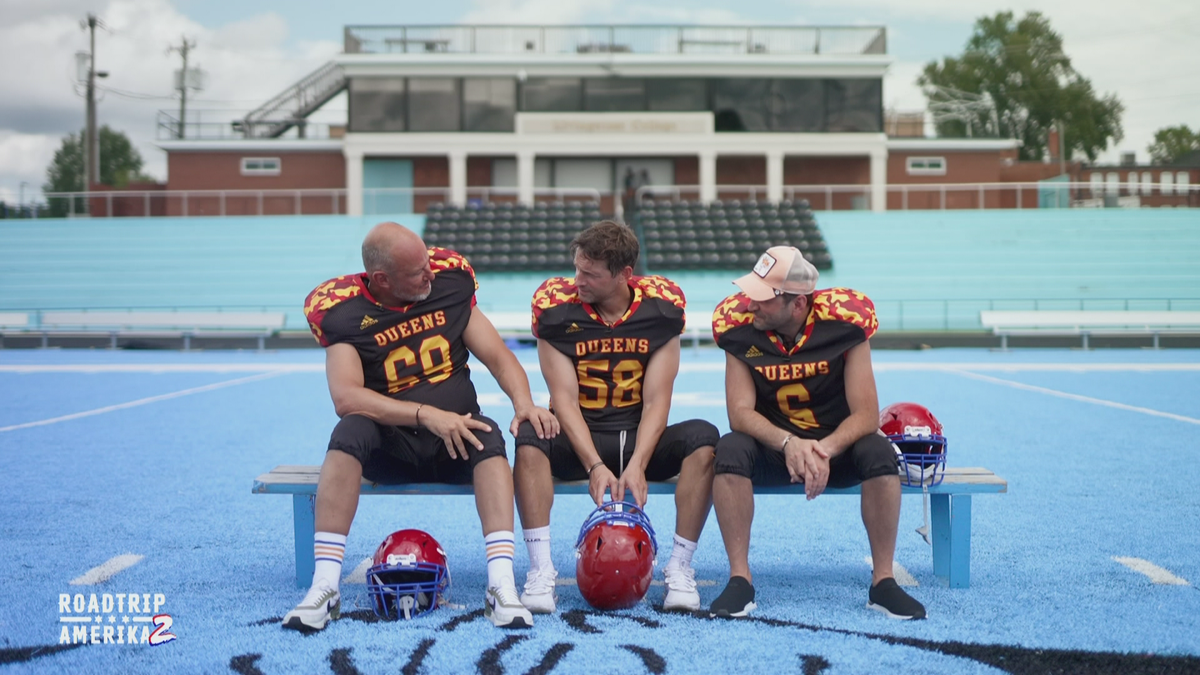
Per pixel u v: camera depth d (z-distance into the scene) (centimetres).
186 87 3950
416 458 339
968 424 843
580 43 2683
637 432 354
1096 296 2236
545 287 365
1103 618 320
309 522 358
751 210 2472
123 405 1015
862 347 344
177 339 1964
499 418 895
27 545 429
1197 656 284
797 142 2658
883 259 2358
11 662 280
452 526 475
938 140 2861
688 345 1992
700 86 2661
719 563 406
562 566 405
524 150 2641
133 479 599
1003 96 4981
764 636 303
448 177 2756
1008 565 391
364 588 364
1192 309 2195
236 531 459
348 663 278
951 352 1834
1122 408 955
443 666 276
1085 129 4947
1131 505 512
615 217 2473
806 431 358
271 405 1017
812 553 422
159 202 2706
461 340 362
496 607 312
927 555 417
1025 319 1869
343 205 2723
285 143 2766
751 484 334
